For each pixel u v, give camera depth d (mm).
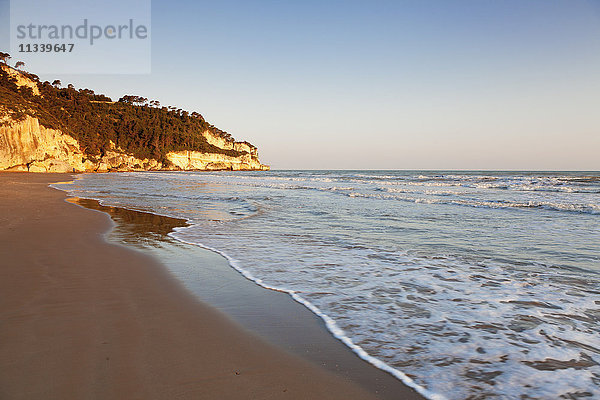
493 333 3258
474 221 10266
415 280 4836
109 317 3426
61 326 3174
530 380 2523
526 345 3027
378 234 8305
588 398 2322
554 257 6129
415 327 3396
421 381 2527
